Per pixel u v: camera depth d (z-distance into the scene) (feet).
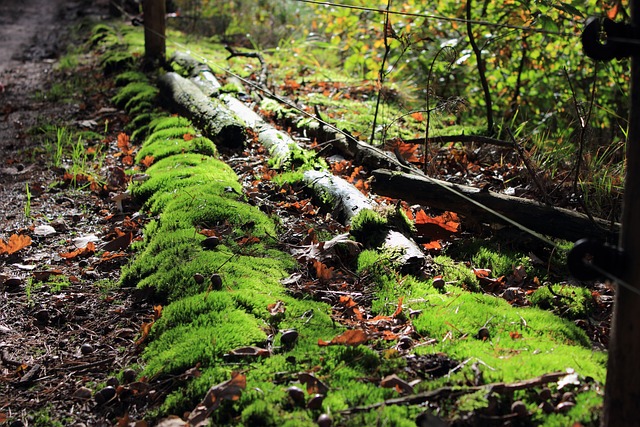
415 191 14.19
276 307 11.50
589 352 10.22
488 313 11.23
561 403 8.75
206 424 8.98
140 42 35.88
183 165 18.30
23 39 42.01
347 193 15.42
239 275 12.55
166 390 10.12
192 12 45.39
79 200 18.19
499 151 19.54
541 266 13.47
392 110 24.77
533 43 24.56
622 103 25.50
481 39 24.95
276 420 8.77
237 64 31.17
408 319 11.21
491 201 13.84
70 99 28.07
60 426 9.80
